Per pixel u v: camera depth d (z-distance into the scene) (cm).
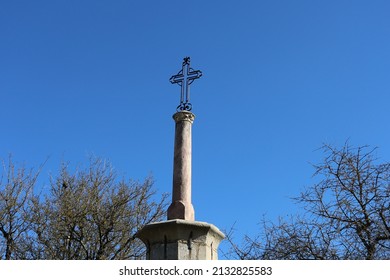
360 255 1067
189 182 827
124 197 1636
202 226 763
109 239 1595
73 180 1689
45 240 1571
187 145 852
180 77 930
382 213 1082
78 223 1571
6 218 1570
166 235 762
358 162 1134
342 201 1106
